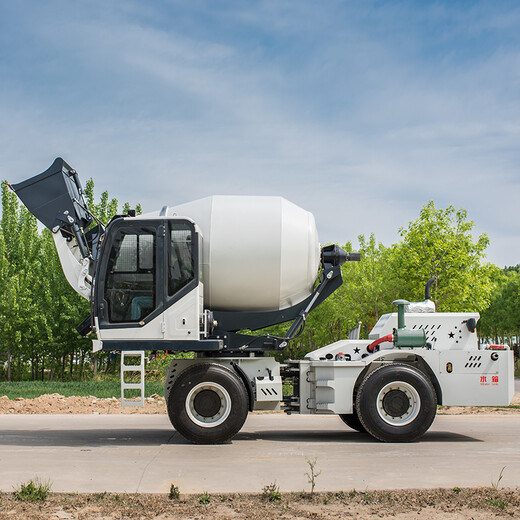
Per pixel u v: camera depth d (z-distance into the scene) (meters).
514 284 55.09
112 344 9.64
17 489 6.32
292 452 8.88
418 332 10.47
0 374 45.25
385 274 33.41
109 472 7.32
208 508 5.70
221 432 9.55
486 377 10.30
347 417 11.73
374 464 7.84
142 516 5.46
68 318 38.88
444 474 7.17
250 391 10.09
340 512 5.58
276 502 5.89
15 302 38.25
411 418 9.90
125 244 9.79
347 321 34.16
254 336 10.41
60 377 43.38
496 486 6.45
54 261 40.44
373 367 10.34
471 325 10.61
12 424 12.96
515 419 13.81
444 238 27.09
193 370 9.70
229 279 10.39
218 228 10.39
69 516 5.43
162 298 9.65
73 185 11.23
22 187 10.84
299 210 10.94
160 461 8.09
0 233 39.25
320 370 10.33
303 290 10.86
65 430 11.92
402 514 5.52
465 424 12.79
